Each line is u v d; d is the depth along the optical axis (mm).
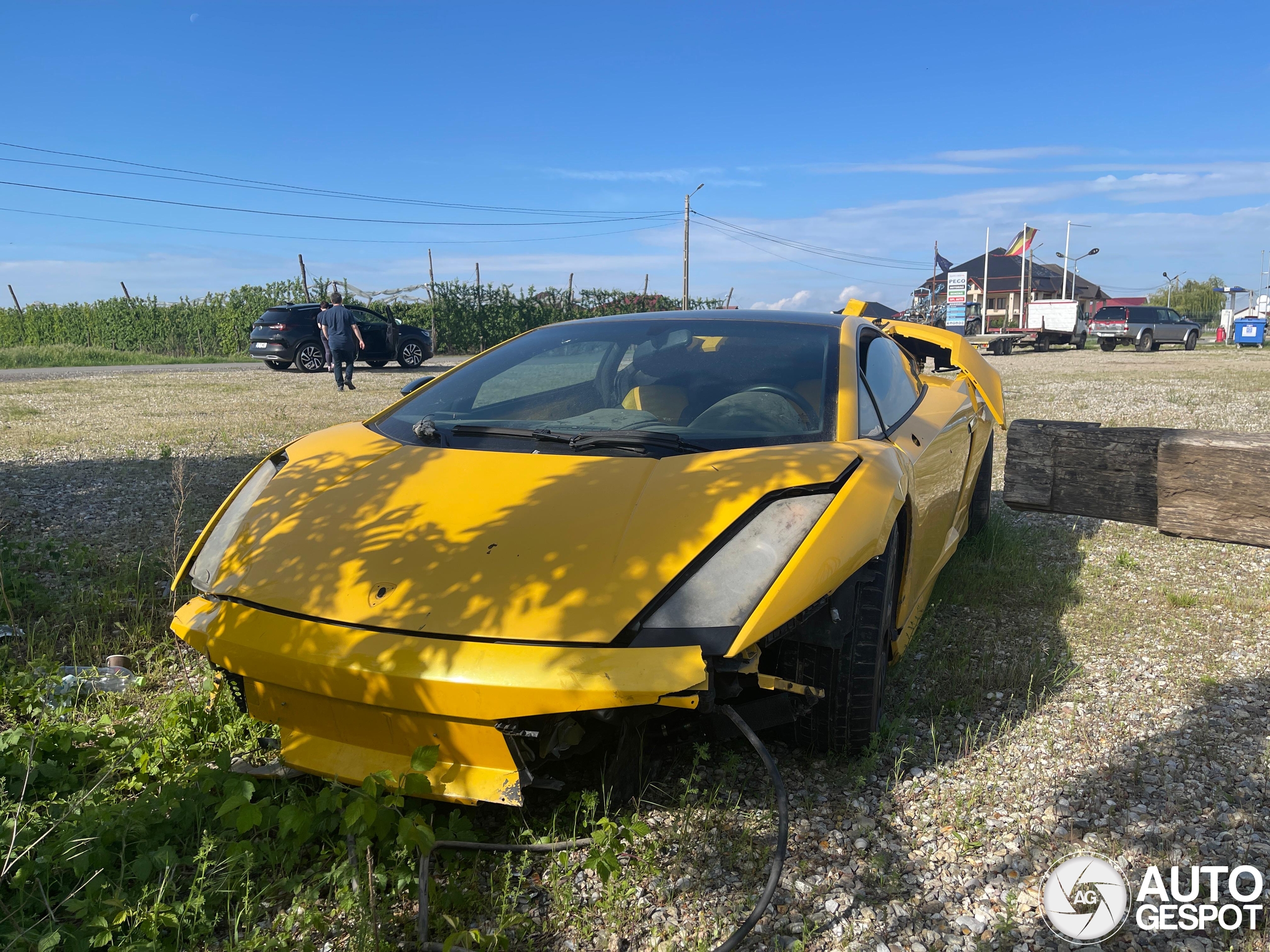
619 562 2080
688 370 3066
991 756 2586
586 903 1938
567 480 2398
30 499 5812
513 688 1854
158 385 15773
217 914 1894
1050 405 12188
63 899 1911
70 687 2914
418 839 1836
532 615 1971
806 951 1800
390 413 3186
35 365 24031
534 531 2193
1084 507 2025
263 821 2049
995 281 70312
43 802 2203
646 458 2527
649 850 2068
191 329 32469
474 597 2029
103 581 4055
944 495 3594
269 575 2248
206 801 2174
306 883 1998
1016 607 3934
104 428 9383
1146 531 5328
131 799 2311
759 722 2262
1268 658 3316
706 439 2631
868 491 2355
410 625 2000
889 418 3166
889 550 2518
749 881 2012
